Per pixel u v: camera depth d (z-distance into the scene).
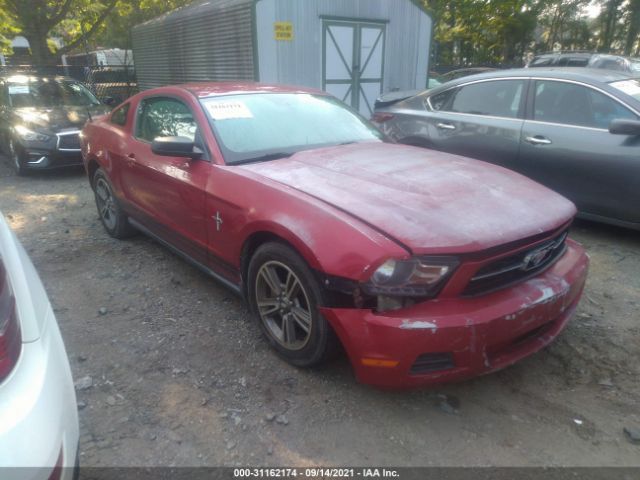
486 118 5.32
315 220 2.46
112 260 4.39
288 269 2.62
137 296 3.71
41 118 7.64
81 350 3.02
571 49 33.28
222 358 2.93
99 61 28.12
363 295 2.25
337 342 2.54
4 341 1.51
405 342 2.18
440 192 2.71
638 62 12.09
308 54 10.17
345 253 2.29
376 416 2.48
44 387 1.55
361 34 10.77
